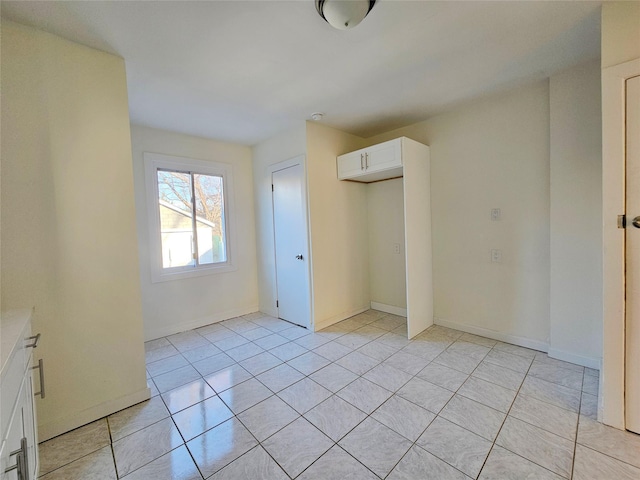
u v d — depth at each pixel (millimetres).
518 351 2512
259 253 3949
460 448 1472
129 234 1909
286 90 2367
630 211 1493
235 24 1577
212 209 3637
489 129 2682
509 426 1613
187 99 2477
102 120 1796
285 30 1640
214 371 2361
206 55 1860
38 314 1590
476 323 2893
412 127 3260
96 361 1784
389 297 3717
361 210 3779
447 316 3107
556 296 2318
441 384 2053
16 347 1045
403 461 1406
